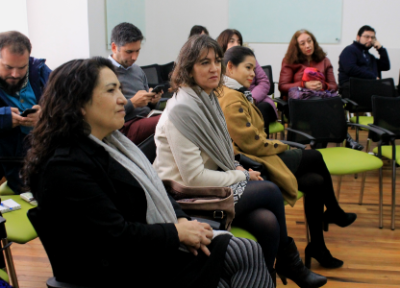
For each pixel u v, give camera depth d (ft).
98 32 14.10
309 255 6.92
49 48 13.62
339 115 9.16
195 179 5.15
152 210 4.00
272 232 5.05
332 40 19.08
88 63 3.65
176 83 5.48
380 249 7.73
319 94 11.42
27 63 6.54
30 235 5.01
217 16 19.45
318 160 6.84
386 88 12.83
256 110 7.05
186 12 19.48
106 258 3.67
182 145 5.14
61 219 3.49
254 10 19.16
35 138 3.58
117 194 3.78
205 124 5.32
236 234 5.06
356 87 12.72
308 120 8.98
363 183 9.81
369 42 15.75
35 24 13.39
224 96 6.56
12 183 6.29
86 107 3.64
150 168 4.32
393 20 18.61
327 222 7.28
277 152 6.61
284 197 6.24
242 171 5.54
